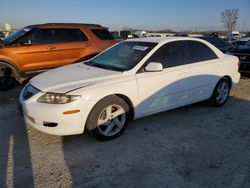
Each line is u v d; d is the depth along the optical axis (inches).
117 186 119.0
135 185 119.7
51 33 292.5
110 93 154.8
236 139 167.6
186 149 152.8
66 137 164.9
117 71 168.7
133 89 164.7
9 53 267.4
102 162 137.9
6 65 269.3
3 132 171.2
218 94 227.0
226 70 225.1
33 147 152.3
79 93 145.3
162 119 197.6
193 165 136.3
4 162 136.6
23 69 277.9
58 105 143.1
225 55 231.0
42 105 145.8
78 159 140.6
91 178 124.6
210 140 165.2
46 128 146.9
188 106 229.3
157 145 156.9
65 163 136.6
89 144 156.6
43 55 285.4
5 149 149.6
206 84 210.5
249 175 128.9
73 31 306.8
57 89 147.5
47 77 167.9
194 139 165.9
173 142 161.2
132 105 167.9
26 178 124.0
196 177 126.3
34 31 283.1
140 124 187.0
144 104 173.2
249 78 366.0
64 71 179.2
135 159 141.1
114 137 163.2
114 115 161.3
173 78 184.4
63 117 142.9
